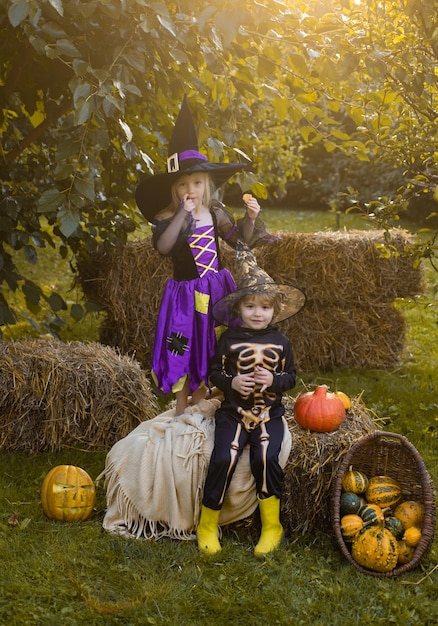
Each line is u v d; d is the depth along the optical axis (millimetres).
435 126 3895
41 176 6008
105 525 3635
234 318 3633
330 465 3512
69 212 3609
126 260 5965
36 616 2855
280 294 3635
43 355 4672
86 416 4617
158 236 3596
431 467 4375
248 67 4496
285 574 3209
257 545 3428
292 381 3559
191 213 3582
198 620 2898
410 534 3295
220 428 3514
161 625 2848
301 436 3570
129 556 3373
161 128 5277
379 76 3887
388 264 6355
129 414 4691
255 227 3867
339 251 6266
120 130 4969
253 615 2932
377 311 6504
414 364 6699
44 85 5113
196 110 4965
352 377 6250
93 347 5023
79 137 3764
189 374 3723
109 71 3654
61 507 3643
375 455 3580
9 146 5805
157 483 3533
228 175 3865
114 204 5887
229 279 3768
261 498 3445
